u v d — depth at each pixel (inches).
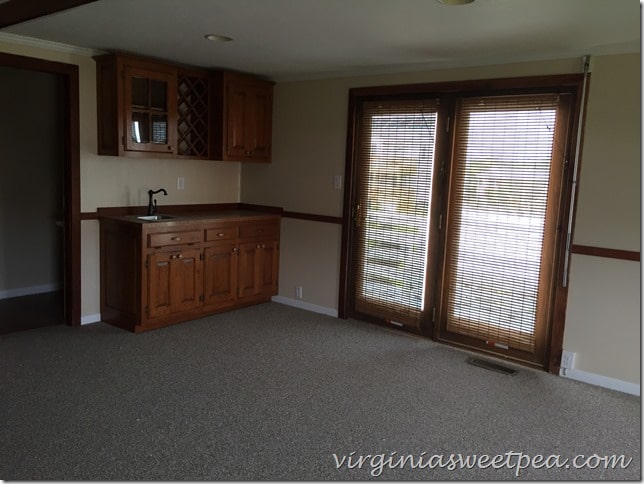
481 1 105.4
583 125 141.4
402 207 178.5
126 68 164.1
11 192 203.8
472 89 159.5
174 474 97.1
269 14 120.5
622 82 135.0
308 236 203.9
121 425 113.3
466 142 162.6
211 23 129.7
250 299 205.3
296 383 138.6
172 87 177.9
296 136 203.6
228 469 99.5
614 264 140.2
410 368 151.9
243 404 125.5
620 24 118.2
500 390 139.4
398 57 160.4
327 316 199.5
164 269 172.7
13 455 100.5
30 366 141.5
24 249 210.1
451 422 121.2
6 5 110.9
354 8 113.6
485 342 165.0
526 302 155.9
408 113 173.9
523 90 151.6
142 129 172.9
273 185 213.3
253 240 202.1
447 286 171.2
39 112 207.5
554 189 148.1
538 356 155.6
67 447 104.0
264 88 204.5
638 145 134.0
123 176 181.8
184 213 199.5
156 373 140.6
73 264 171.3
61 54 160.6
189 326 180.2
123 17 126.5
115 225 171.5
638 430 120.4
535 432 118.1
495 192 158.2
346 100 187.9
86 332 169.9
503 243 158.4
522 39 133.1
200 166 207.2
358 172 188.4
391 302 185.3
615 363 142.4
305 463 102.7
